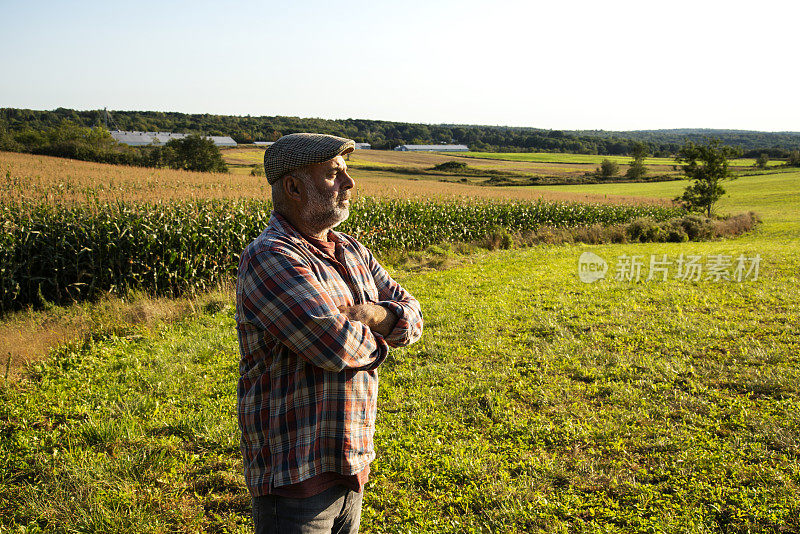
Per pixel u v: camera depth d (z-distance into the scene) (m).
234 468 3.61
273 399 1.43
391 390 4.99
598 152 149.62
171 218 11.07
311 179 1.53
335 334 1.35
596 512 3.08
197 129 116.81
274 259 1.41
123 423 4.15
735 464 3.47
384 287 1.84
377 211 16.86
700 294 9.04
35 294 9.83
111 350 6.20
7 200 12.97
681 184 68.56
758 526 2.86
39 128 93.31
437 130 153.12
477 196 24.72
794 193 50.53
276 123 126.38
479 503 3.18
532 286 10.09
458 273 11.78
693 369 5.32
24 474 3.55
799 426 3.99
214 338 6.50
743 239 22.86
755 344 6.04
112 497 3.21
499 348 6.20
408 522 3.04
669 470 3.48
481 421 4.33
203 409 4.48
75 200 12.83
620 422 4.21
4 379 5.16
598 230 21.36
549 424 4.19
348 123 149.12
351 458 1.45
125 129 116.94
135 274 9.68
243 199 15.41
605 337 6.57
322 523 1.47
